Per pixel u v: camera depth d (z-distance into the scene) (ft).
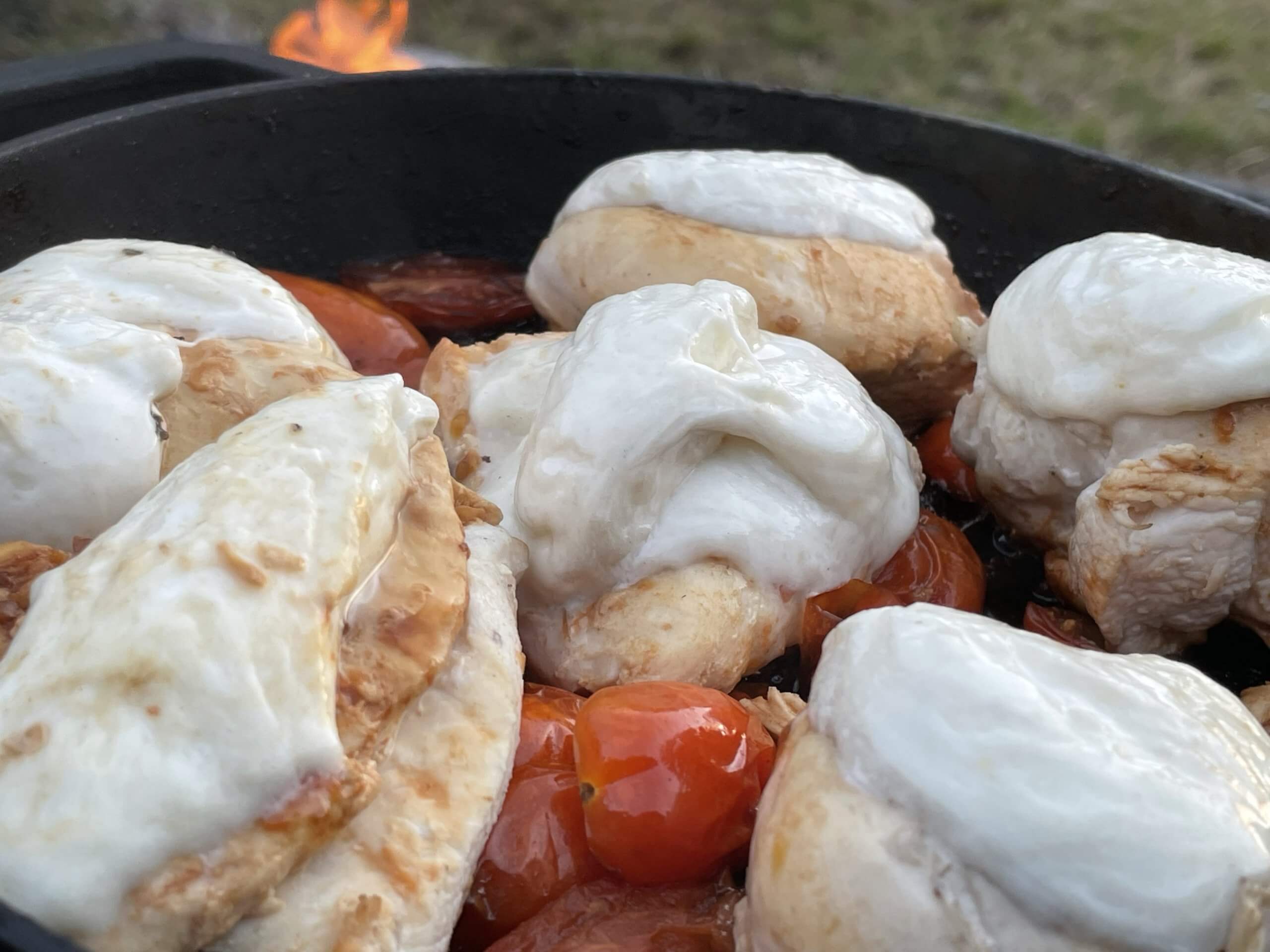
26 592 0.42
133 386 0.51
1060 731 0.38
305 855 0.38
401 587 0.44
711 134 0.93
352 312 0.76
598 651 0.54
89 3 2.12
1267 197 0.84
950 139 0.88
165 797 0.35
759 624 0.56
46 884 0.34
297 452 0.43
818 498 0.57
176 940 0.36
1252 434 0.55
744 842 0.47
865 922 0.38
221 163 0.86
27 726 0.36
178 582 0.38
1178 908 0.36
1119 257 0.58
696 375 0.53
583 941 0.45
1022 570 0.69
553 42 2.19
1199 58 2.15
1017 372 0.61
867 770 0.40
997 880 0.38
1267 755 0.40
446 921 0.41
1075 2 2.33
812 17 2.29
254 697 0.37
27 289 0.58
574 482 0.53
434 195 0.95
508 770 0.45
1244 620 0.60
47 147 0.76
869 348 0.68
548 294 0.75
